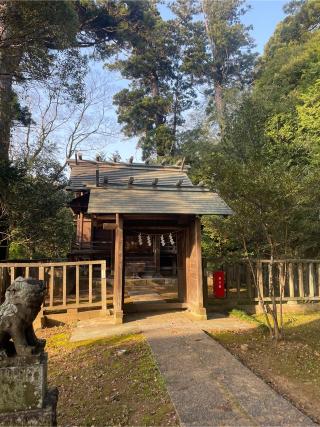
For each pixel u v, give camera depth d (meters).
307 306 8.83
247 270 8.89
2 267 7.61
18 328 2.83
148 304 8.79
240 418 3.22
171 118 30.11
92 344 5.92
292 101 16.34
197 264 8.01
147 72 29.28
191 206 7.86
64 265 7.82
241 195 5.89
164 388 3.99
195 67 29.47
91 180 11.61
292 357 5.21
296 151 13.19
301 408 3.60
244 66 31.83
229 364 4.70
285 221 6.18
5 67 11.08
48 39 10.76
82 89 13.19
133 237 17.45
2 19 9.57
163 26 28.42
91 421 3.46
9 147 13.49
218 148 16.47
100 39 23.44
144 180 10.70
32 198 10.91
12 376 2.73
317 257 10.38
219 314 8.20
